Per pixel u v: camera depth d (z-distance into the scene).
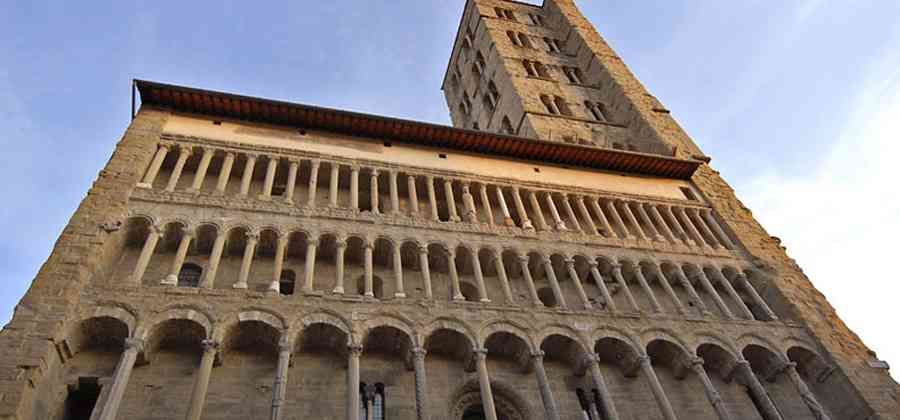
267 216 30.36
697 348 30.89
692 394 30.39
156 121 34.09
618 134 55.25
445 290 31.89
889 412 30.11
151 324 23.67
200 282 26.36
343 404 24.97
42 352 21.00
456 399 26.98
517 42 70.38
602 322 30.19
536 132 52.03
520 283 33.72
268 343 25.55
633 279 35.78
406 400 25.97
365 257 29.84
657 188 44.16
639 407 28.97
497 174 39.69
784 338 33.00
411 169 37.28
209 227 29.11
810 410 30.52
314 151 35.94
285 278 29.83
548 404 25.52
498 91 64.56
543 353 27.50
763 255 39.31
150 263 27.95
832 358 32.22
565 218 39.34
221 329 24.22
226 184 33.47
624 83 60.22
